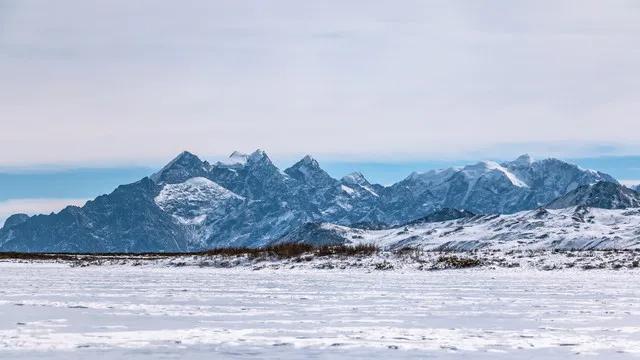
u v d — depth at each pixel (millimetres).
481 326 24406
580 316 27484
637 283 48094
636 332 22984
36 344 20078
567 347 19875
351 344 20203
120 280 52375
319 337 21594
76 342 20484
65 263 91562
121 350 19109
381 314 27984
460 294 38000
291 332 22656
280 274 61906
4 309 29641
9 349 19234
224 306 31172
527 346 20016
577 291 40344
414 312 28812
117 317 26781
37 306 30969
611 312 28969
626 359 18062
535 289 42031
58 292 39375
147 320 25859
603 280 51875
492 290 41094
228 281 50969
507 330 23375
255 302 33062
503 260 70500
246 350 19156
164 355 18344
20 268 78375
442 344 20281
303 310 29516
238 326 24188
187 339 21062
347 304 32156
